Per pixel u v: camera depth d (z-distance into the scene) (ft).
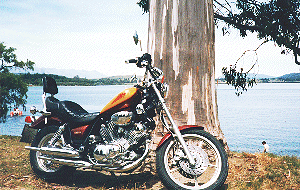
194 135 12.50
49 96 15.65
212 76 17.37
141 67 12.76
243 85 42.50
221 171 12.07
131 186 13.76
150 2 17.99
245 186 13.17
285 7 42.11
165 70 16.87
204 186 12.05
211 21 17.62
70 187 13.96
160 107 12.70
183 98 16.55
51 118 14.88
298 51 42.55
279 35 41.83
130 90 12.58
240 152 20.36
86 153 13.67
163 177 12.30
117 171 12.78
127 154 12.56
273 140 270.87
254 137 286.66
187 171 12.32
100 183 14.46
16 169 16.48
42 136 15.15
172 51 16.78
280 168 15.76
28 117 15.40
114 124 12.96
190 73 16.62
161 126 16.25
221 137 17.15
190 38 16.69
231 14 43.55
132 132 12.58
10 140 27.66
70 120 14.15
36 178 15.01
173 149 13.51
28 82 200.54
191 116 16.47
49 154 14.23
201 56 16.78
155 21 17.37
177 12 16.84
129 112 12.60
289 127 375.86
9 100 189.06
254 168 15.51
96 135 13.56
